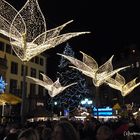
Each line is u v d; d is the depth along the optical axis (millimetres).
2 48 49906
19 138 5637
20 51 12672
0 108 42125
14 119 23750
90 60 23469
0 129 11781
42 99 60812
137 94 67375
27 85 57406
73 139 4277
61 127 4324
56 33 12312
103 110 37188
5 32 11953
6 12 11719
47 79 31188
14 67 53188
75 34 12375
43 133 7734
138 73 69938
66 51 70688
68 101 65438
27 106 56188
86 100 61219
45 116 31219
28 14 11984
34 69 60719
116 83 32062
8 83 51094
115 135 9250
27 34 12078
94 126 12117
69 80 67562
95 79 23891
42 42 12305
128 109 33781
